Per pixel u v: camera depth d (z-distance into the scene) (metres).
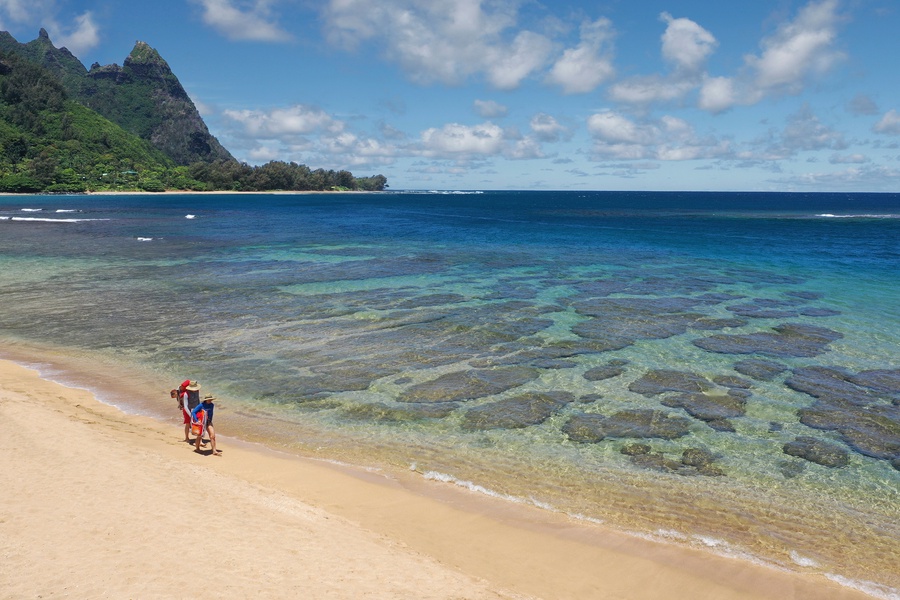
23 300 29.61
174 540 8.61
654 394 17.67
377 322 25.55
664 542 10.41
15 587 6.97
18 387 17.17
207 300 29.75
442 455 13.82
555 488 12.34
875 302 30.09
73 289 32.47
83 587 7.09
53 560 7.71
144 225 78.12
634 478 12.84
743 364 20.33
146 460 12.05
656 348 22.08
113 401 16.70
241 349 21.72
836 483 12.75
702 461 13.67
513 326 25.02
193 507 9.95
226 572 7.79
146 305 28.61
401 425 15.48
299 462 13.22
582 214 128.00
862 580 9.48
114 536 8.55
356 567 8.48
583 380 18.80
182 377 18.88
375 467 13.12
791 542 10.54
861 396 17.52
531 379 18.86
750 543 10.47
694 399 17.30
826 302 30.09
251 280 35.47
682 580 9.33
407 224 87.56
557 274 38.66
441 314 27.03
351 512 10.98
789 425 15.59
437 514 11.12
